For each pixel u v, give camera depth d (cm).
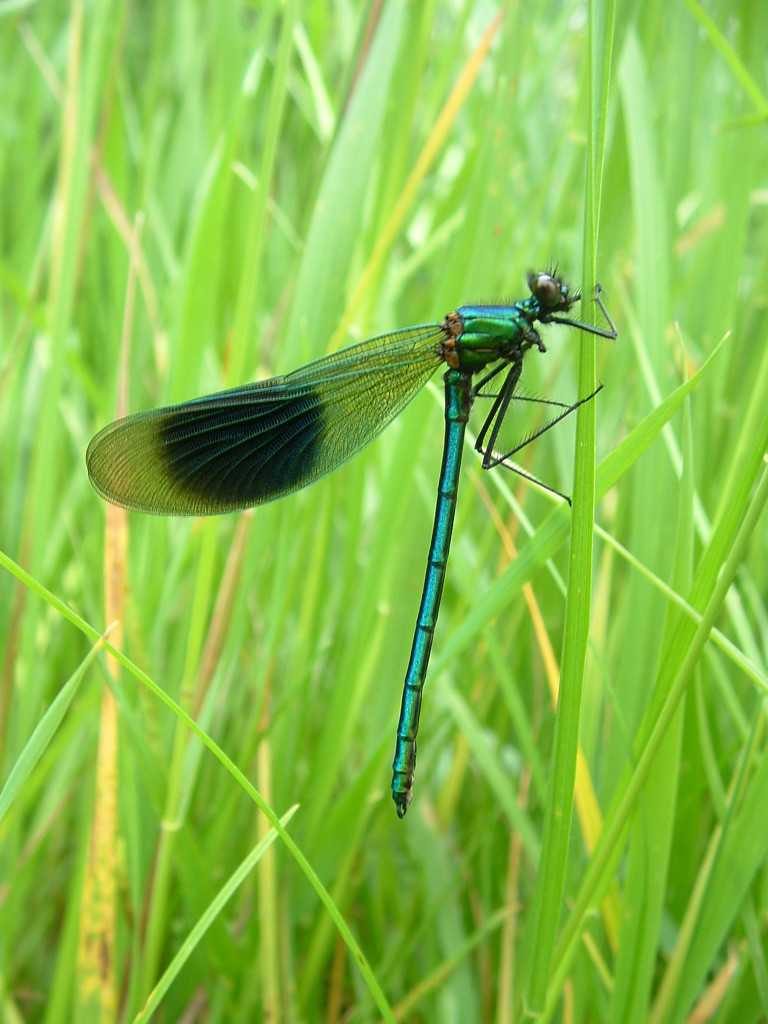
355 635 11
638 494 10
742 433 10
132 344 12
